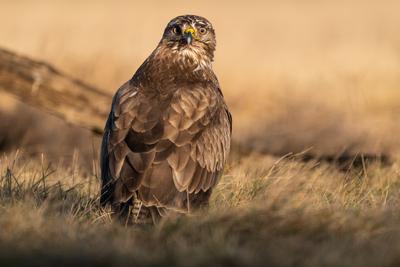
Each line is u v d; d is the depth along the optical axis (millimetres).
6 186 11969
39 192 11859
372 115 24250
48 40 25875
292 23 57656
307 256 9016
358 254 9062
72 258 8859
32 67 17234
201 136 11328
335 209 10516
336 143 19172
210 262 8812
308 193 12039
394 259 8828
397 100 26734
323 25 55312
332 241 9484
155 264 8812
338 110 23078
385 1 81438
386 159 15641
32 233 9703
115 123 11211
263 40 45656
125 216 10414
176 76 12344
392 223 10062
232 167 14641
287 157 15242
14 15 51844
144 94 11594
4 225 9930
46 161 16484
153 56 12602
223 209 10461
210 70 12812
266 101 27062
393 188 12812
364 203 11680
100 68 24906
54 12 57156
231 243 9352
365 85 28594
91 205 11211
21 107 19141
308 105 23922
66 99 17375
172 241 9609
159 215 10430
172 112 11258
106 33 41375
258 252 9141
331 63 34625
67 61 24406
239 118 25094
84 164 16531
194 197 10992
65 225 9945
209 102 11789
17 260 8883
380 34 45594
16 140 18625
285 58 37219
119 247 9148
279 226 9852
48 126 18984
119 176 10695
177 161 10859
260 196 11352
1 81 17188
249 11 70938
